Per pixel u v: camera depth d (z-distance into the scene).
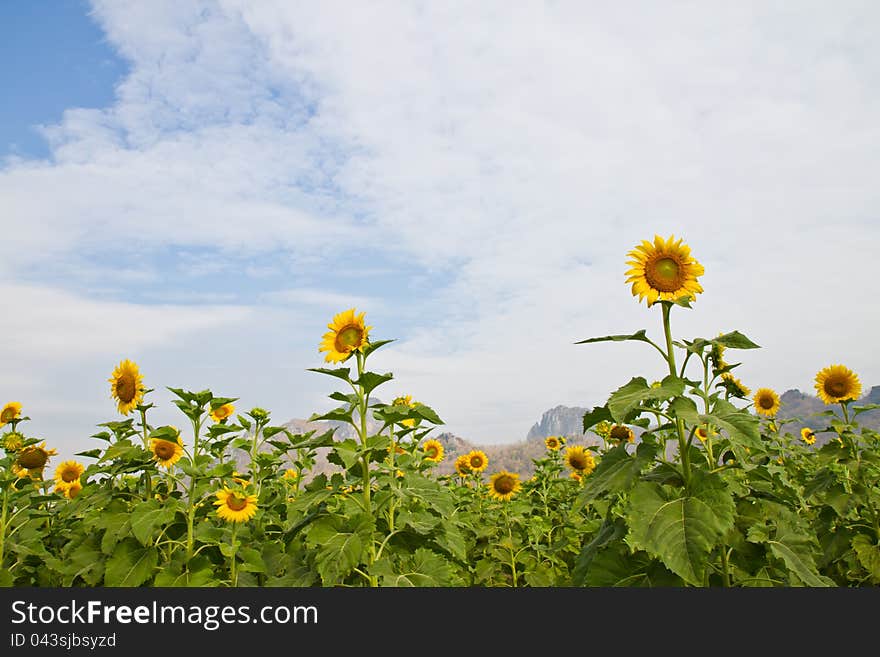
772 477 2.17
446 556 2.39
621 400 1.76
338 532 2.08
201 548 2.52
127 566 2.48
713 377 2.02
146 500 2.81
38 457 3.38
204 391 2.70
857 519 2.97
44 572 2.99
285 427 3.12
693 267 1.87
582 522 3.64
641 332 1.80
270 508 3.25
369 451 2.04
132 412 3.03
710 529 1.60
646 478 1.85
